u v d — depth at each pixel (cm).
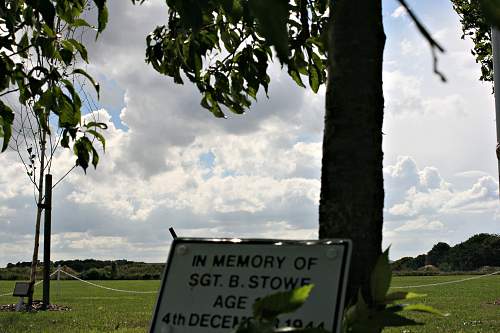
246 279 228
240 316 223
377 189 242
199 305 231
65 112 384
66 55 386
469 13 670
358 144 239
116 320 1143
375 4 246
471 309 1328
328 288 213
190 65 390
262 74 401
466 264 4906
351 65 240
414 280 3275
